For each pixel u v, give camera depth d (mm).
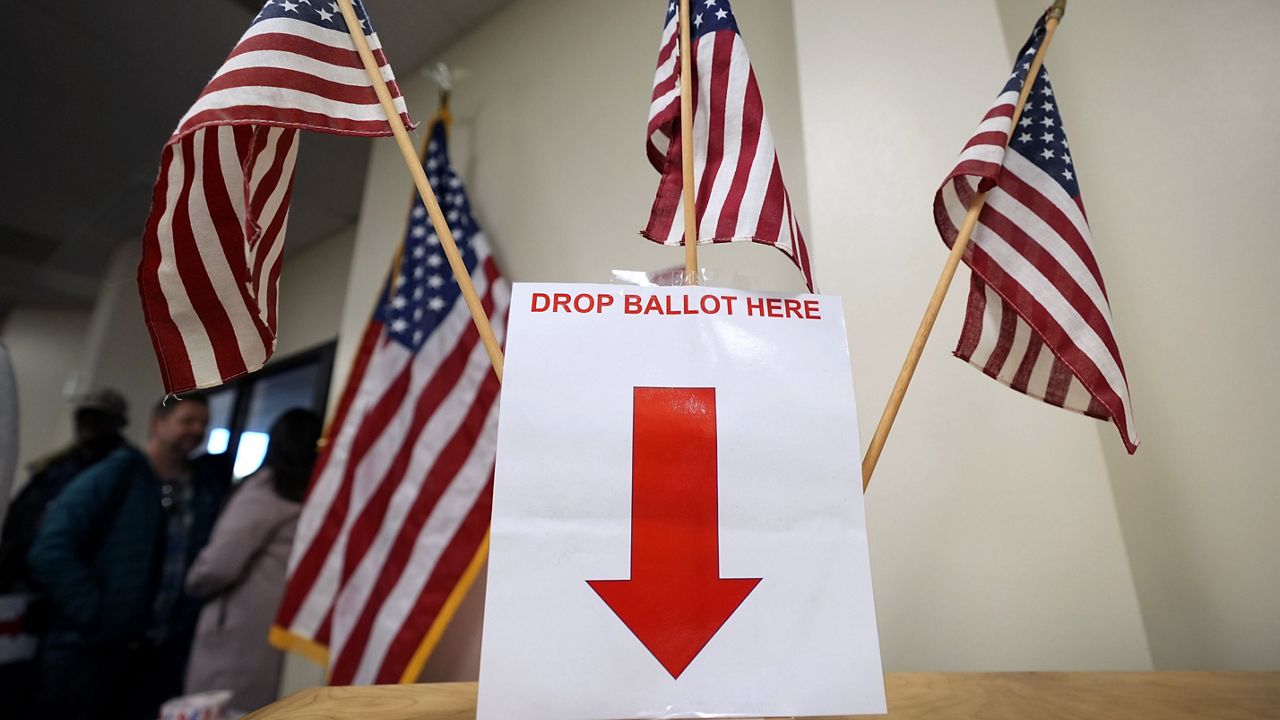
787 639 488
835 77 1140
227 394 3557
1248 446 825
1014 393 893
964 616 850
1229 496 821
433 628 1212
